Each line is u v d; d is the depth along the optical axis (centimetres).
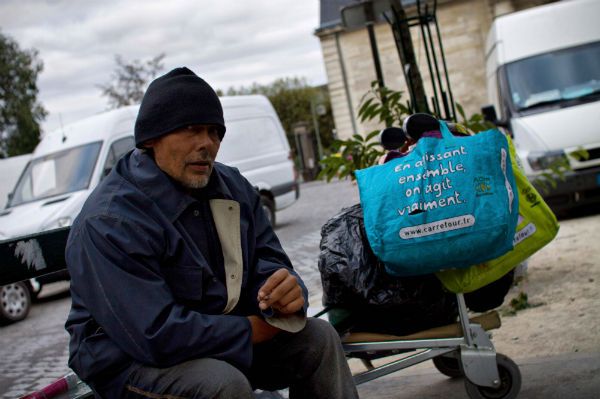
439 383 397
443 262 286
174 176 238
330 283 320
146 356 217
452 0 3378
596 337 424
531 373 379
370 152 471
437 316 322
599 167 876
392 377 430
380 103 489
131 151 251
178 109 232
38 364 720
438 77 539
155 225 230
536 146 899
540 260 680
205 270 236
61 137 1280
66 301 1172
